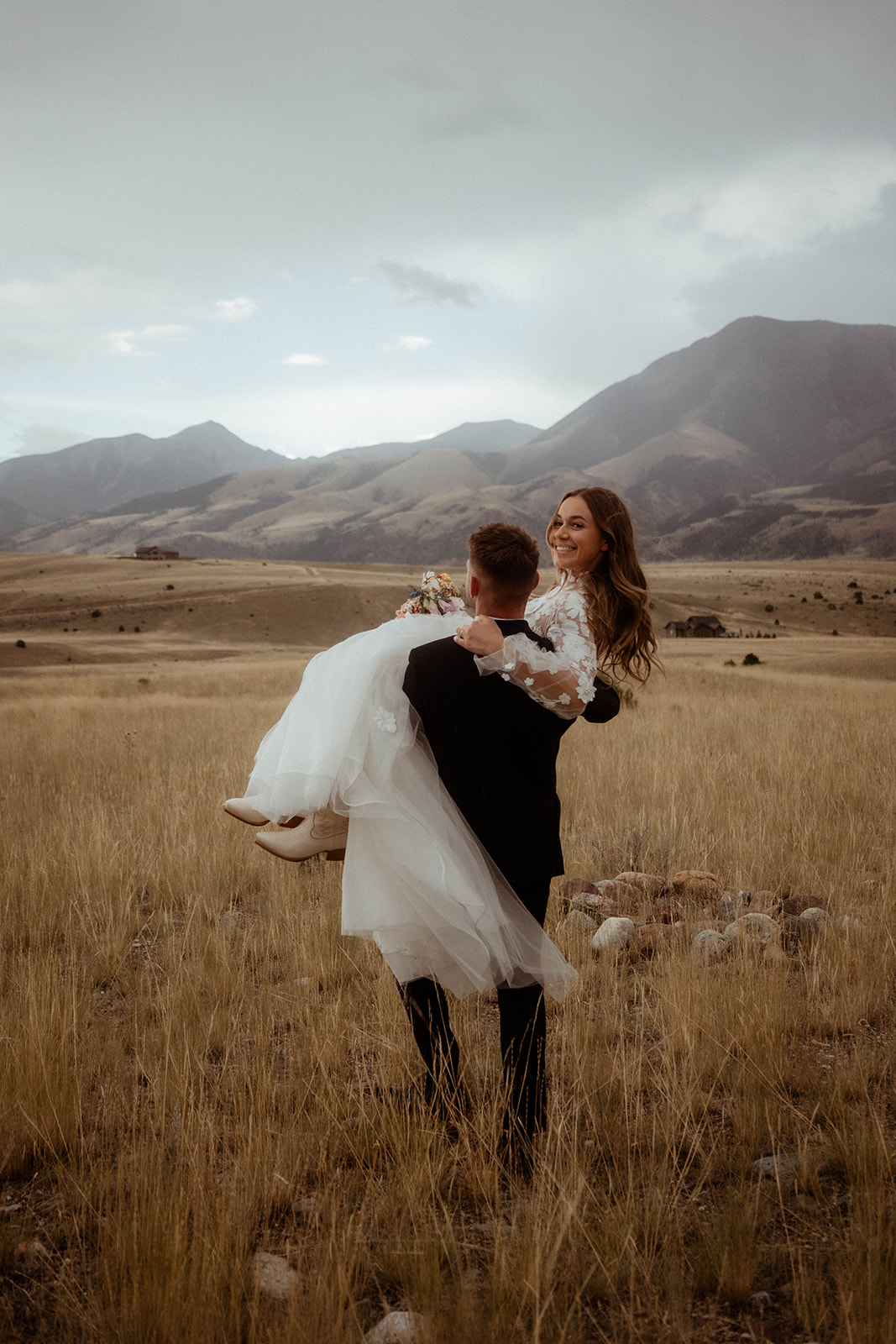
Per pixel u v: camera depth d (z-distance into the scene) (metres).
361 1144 2.66
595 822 6.58
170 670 47.53
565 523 2.73
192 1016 3.53
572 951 4.20
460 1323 1.86
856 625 142.75
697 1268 2.10
